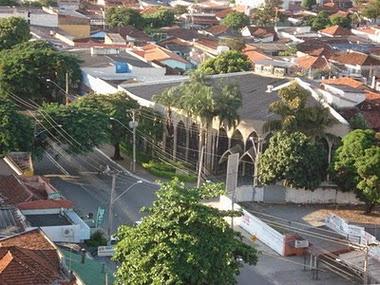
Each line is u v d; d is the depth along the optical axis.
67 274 50.59
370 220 80.12
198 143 93.44
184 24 191.62
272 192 83.88
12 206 65.31
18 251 49.91
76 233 64.44
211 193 48.06
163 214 47.00
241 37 171.50
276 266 66.62
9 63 109.12
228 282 46.59
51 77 111.94
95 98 94.38
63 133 86.62
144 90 104.50
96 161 92.25
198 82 91.88
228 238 47.19
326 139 86.50
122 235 48.97
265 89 101.56
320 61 137.75
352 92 98.25
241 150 90.38
